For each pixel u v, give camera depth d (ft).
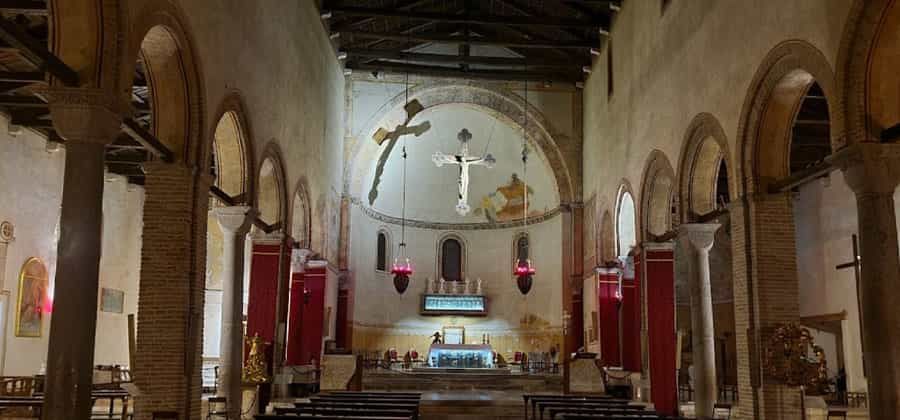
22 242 62.13
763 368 46.34
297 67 71.56
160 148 41.68
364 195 108.06
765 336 46.60
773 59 43.55
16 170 61.36
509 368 104.73
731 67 50.19
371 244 112.47
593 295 93.35
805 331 45.78
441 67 99.60
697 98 56.90
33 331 63.41
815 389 45.29
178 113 44.01
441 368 94.32
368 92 102.27
